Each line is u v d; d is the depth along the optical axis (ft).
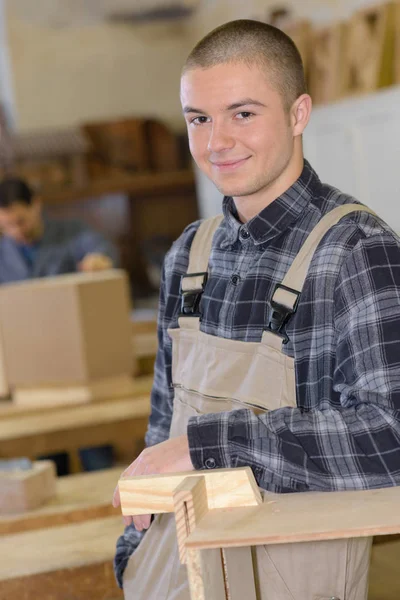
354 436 4.56
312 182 5.34
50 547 7.07
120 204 24.75
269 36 5.08
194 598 4.05
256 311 5.20
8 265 15.92
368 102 14.62
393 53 14.61
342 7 18.07
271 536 3.91
